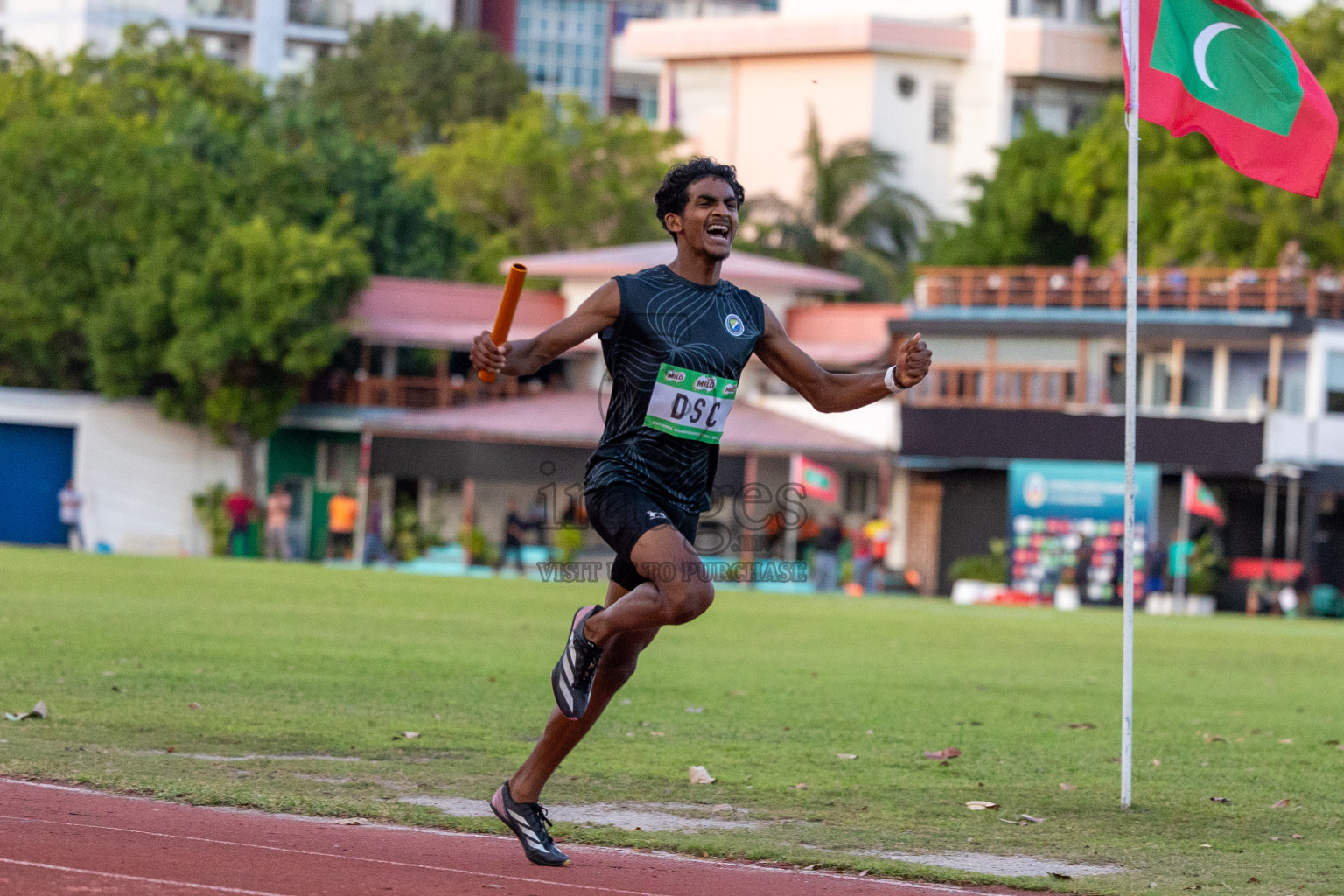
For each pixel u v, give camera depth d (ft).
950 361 376.07
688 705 101.45
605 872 51.88
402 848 53.93
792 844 58.90
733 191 51.39
